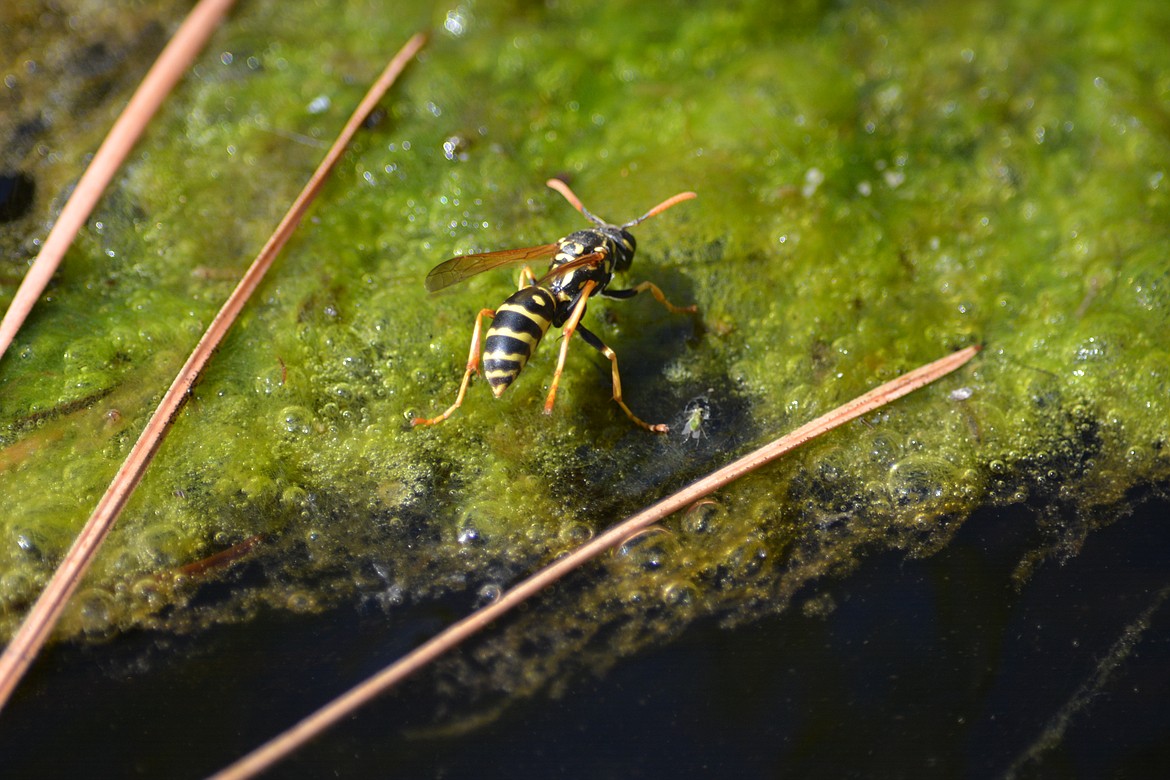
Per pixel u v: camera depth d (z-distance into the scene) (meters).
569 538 0.25
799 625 0.25
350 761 0.24
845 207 0.27
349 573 0.25
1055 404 0.26
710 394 0.26
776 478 0.26
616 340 0.27
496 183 0.27
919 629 0.25
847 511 0.26
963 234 0.27
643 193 0.27
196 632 0.25
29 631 0.25
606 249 0.26
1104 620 0.25
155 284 0.27
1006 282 0.27
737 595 0.25
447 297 0.27
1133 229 0.27
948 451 0.26
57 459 0.26
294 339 0.26
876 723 0.25
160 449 0.26
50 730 0.25
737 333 0.27
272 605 0.25
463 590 0.25
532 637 0.25
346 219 0.27
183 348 0.26
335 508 0.26
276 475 0.26
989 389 0.26
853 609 0.25
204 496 0.26
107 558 0.25
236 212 0.27
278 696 0.25
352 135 0.27
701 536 0.26
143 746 0.24
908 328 0.27
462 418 0.26
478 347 0.26
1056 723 0.25
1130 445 0.26
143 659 0.25
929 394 0.26
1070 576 0.25
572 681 0.25
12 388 0.26
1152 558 0.25
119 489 0.25
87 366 0.26
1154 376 0.26
